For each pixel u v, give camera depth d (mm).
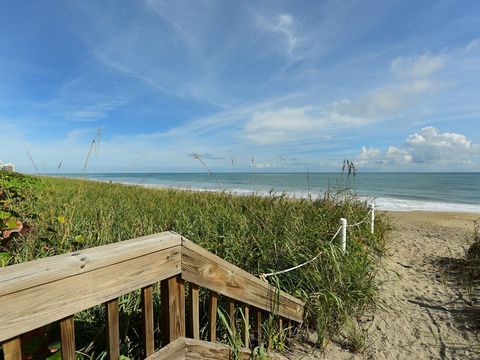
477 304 3664
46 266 995
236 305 2656
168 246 1486
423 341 2939
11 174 6414
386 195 25750
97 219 4820
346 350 2764
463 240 7496
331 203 6461
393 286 4258
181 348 1611
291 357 2590
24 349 1344
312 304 3049
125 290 1271
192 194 9336
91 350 2023
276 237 4219
